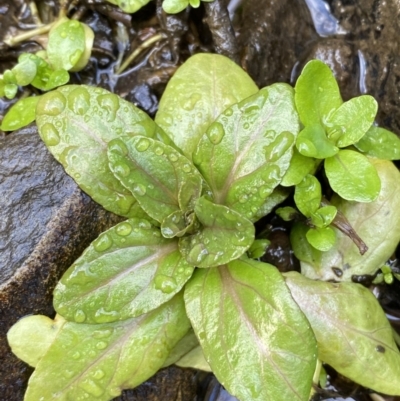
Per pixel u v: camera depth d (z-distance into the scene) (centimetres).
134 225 20
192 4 23
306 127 20
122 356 20
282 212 22
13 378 20
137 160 19
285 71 25
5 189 20
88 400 19
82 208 20
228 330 19
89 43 24
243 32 24
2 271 20
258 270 19
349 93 25
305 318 19
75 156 20
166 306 20
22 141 21
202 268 20
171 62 25
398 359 21
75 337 19
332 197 22
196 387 22
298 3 25
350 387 23
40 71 23
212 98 21
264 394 19
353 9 25
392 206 21
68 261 20
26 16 25
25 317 20
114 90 25
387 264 23
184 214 20
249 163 20
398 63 23
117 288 19
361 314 21
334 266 22
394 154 22
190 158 21
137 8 23
